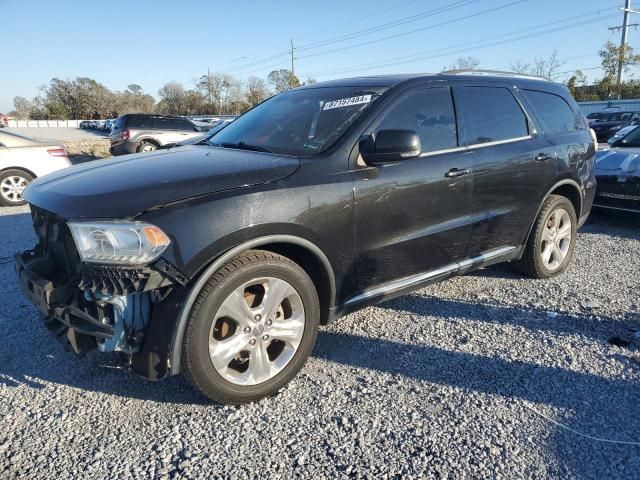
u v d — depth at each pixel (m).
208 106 80.38
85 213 2.39
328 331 3.58
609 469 2.24
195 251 2.41
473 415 2.62
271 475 2.21
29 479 2.19
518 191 4.04
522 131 4.18
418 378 2.98
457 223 3.60
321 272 2.96
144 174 2.72
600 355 3.22
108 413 2.67
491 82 4.07
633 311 3.90
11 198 9.02
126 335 2.48
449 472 2.22
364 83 3.64
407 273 3.42
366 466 2.26
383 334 3.53
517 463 2.27
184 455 2.34
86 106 89.81
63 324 2.70
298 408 2.70
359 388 2.88
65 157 9.53
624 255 5.40
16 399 2.79
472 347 3.35
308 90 3.98
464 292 4.30
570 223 4.70
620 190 6.34
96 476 2.21
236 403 2.70
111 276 2.33
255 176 2.70
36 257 2.95
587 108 37.97
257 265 2.60
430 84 3.58
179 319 2.42
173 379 3.00
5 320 3.78
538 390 2.84
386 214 3.14
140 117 15.91
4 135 9.00
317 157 2.97
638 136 7.09
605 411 2.64
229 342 2.62
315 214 2.79
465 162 3.59
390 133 2.98
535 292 4.29
